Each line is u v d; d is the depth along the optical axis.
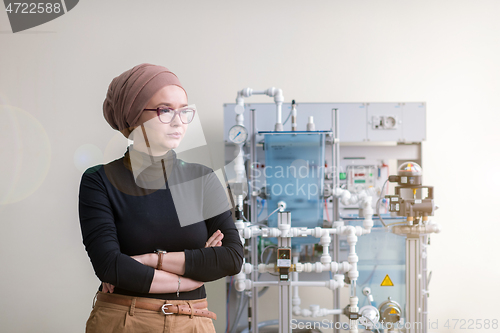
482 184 2.65
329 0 2.66
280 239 1.86
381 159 2.36
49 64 2.63
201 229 1.02
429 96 2.66
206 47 2.65
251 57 2.65
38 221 2.62
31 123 2.63
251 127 2.05
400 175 1.95
